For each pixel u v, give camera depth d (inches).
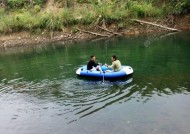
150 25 1218.0
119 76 612.4
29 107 518.9
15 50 1115.9
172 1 1289.4
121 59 799.1
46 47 1102.4
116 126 424.2
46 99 546.6
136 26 1224.8
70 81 634.8
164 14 1253.1
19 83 661.9
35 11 1368.1
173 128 403.9
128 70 633.6
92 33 1212.5
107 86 584.4
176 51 834.2
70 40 1190.3
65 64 799.1
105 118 450.9
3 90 621.3
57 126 442.0
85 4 1354.6
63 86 606.5
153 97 511.2
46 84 632.4
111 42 1069.1
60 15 1259.2
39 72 742.5
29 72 753.6
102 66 657.6
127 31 1212.5
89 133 413.4
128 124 426.3
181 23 1206.9
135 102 497.4
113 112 467.8
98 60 811.4
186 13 1233.4
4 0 1445.6
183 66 683.4
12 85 651.5
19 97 571.2
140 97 516.4
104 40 1124.5
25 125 455.8
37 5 1392.7
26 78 698.2
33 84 642.2
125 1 1333.7
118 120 440.8
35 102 537.6
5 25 1266.0
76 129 427.5
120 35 1194.6
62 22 1250.0
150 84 576.7
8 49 1156.5
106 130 416.5
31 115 487.2
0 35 1263.5
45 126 446.0
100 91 559.2
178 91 528.1
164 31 1175.6
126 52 881.5
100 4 1312.7
